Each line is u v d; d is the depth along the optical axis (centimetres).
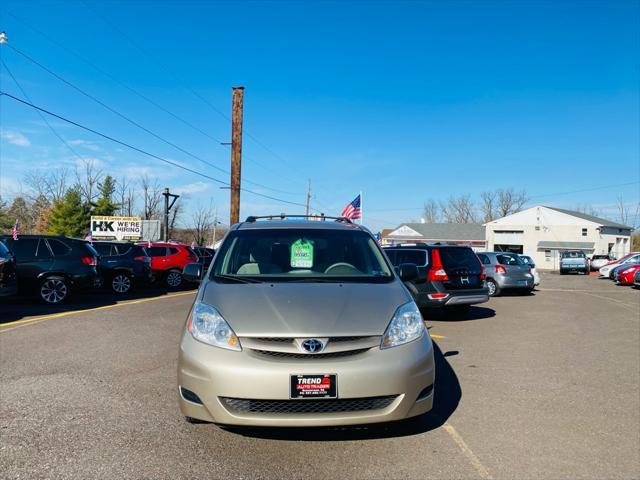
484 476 334
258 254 480
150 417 437
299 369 339
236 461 352
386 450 372
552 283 2602
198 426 415
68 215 5419
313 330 352
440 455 365
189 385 357
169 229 6844
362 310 377
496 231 5725
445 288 987
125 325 916
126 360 647
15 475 330
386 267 476
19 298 1322
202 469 340
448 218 9056
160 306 1201
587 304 1455
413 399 357
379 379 344
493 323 1034
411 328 380
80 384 537
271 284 421
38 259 1175
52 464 346
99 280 1251
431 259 1001
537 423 435
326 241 499
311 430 406
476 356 708
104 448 372
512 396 514
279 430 405
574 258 4066
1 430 407
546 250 5462
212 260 485
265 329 354
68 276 1196
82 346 732
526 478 332
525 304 1429
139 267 1561
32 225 6431
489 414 457
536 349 761
